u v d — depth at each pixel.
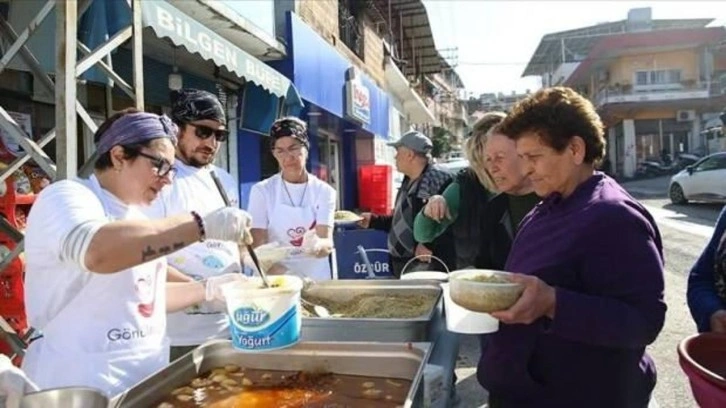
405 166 3.97
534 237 1.49
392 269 4.20
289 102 5.80
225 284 1.63
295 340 1.49
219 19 4.95
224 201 2.45
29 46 3.24
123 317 1.56
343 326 1.94
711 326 1.65
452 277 1.40
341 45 9.84
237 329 1.45
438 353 1.86
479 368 1.66
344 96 8.80
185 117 2.33
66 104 2.65
